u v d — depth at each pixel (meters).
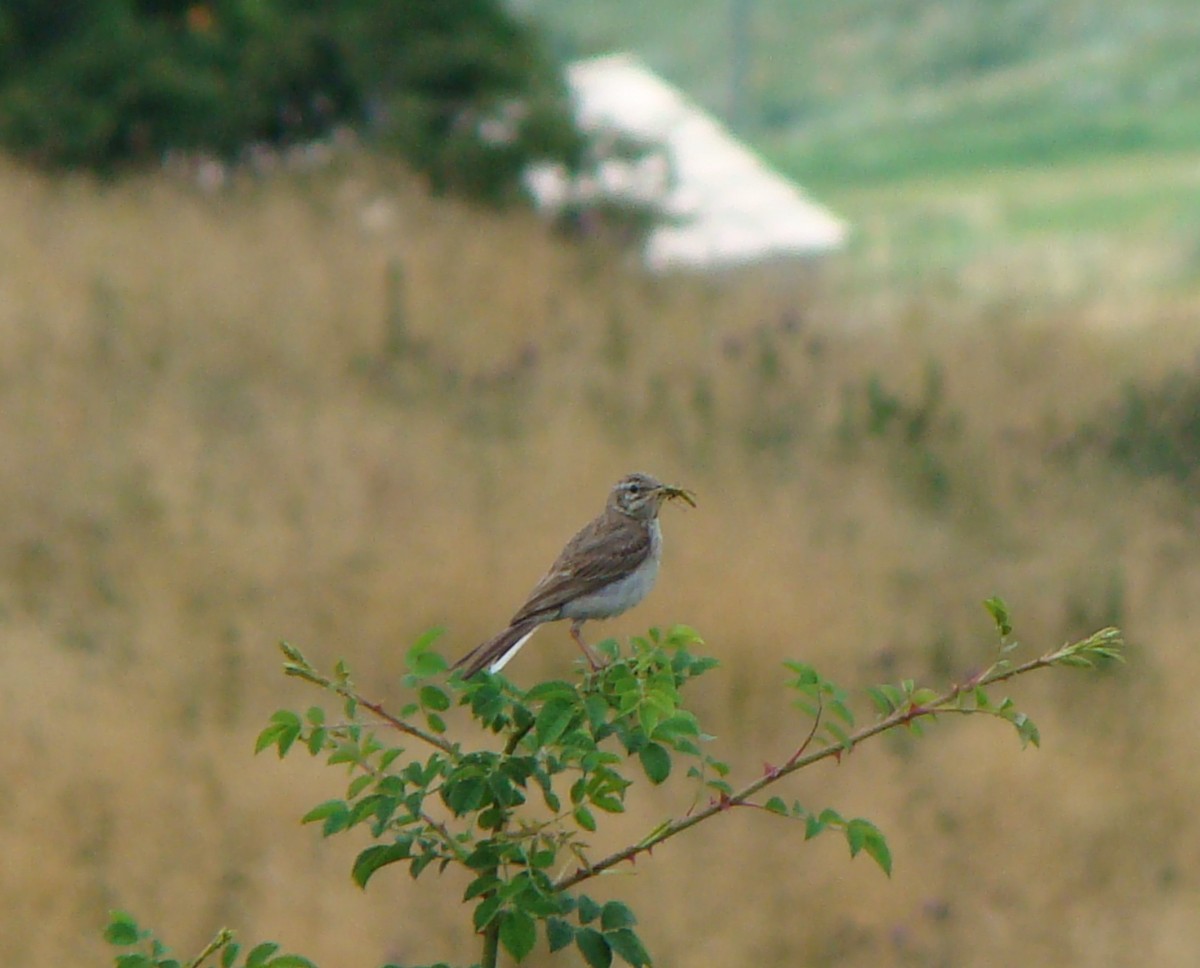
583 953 4.37
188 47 32.22
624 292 26.23
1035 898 12.68
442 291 23.98
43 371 19.66
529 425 20.38
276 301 22.83
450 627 15.38
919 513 20.16
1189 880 13.14
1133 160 86.94
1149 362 25.30
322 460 18.31
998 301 26.91
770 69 106.81
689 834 13.02
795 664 4.73
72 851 11.75
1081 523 20.23
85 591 15.48
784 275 28.95
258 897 11.70
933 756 14.45
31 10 31.55
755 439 21.20
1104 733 15.06
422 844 4.57
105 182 29.47
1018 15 109.44
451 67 32.53
